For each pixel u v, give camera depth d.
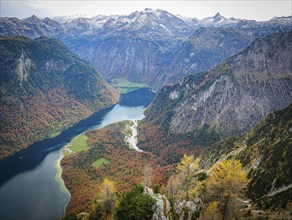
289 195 81.25
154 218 69.00
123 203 73.62
